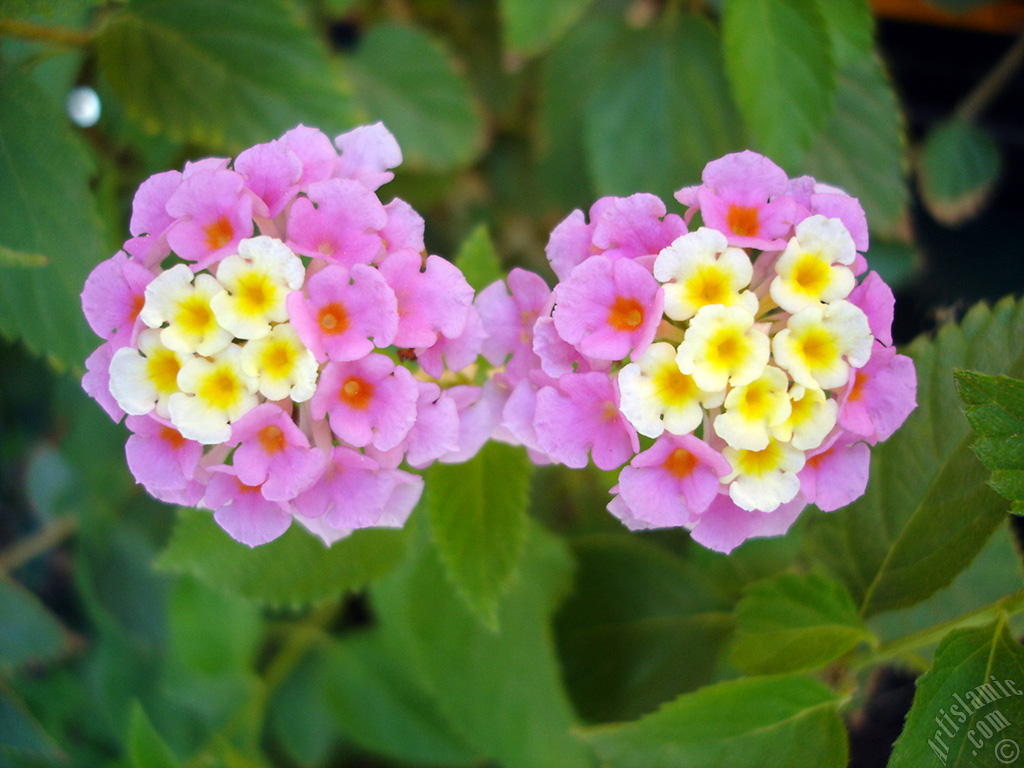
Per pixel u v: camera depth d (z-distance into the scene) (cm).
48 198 15
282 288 12
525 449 15
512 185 23
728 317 12
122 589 19
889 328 12
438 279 12
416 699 18
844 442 12
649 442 13
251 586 15
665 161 18
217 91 16
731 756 13
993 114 21
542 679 16
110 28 16
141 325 12
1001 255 21
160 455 12
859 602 15
